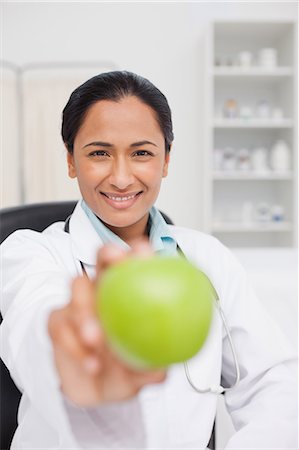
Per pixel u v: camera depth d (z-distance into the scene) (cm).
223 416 125
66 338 29
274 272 180
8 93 338
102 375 30
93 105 71
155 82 372
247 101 367
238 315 88
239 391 86
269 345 86
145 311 26
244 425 81
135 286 27
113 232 88
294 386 81
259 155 351
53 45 371
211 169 346
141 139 71
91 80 72
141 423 47
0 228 95
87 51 371
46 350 49
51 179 336
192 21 370
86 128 72
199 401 80
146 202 76
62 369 33
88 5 369
